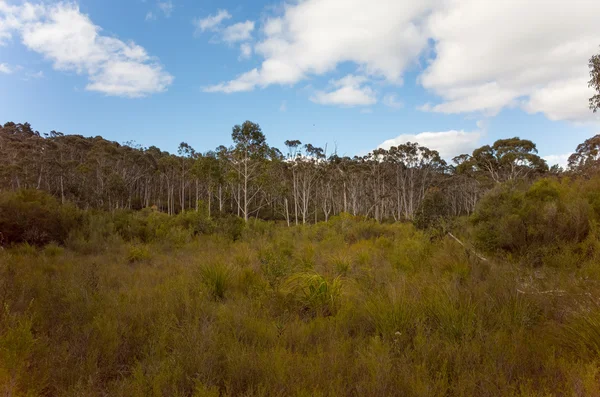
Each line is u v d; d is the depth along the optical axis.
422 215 14.00
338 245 11.73
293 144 54.59
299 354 3.32
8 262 6.82
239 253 9.45
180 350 3.39
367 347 3.45
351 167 61.81
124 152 73.56
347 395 2.75
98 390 2.88
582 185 8.70
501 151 48.97
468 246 7.36
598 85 11.20
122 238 13.66
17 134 81.94
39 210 11.79
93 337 3.63
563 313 4.04
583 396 2.55
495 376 2.83
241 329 4.08
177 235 13.89
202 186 72.75
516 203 7.91
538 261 6.48
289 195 64.38
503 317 3.96
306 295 5.23
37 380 2.81
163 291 5.52
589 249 6.13
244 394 2.77
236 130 40.97
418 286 5.18
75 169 63.56
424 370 2.89
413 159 67.06
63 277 6.43
